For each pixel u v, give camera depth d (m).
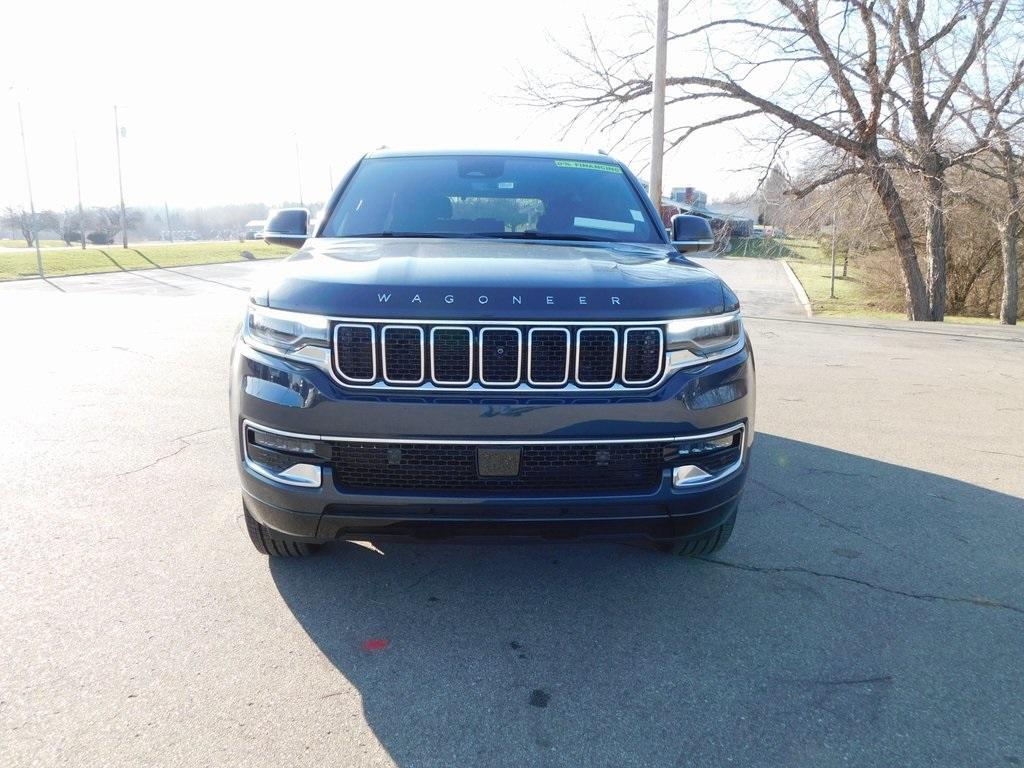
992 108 14.59
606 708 2.31
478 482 2.48
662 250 3.43
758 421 5.82
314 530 2.58
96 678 2.40
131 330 10.61
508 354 2.45
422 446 2.46
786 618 2.86
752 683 2.45
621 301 2.51
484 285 2.50
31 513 3.74
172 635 2.66
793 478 4.47
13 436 5.08
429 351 2.43
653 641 2.69
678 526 2.62
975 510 4.01
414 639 2.68
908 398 6.67
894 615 2.89
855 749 2.14
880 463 4.79
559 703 2.33
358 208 3.72
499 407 2.43
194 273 28.36
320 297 2.49
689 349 2.57
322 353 2.46
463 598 2.98
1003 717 2.29
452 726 2.22
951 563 3.37
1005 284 18.88
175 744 2.11
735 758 2.10
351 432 2.45
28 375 7.20
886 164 14.93
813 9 14.10
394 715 2.26
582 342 2.46
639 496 2.52
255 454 2.61
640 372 2.51
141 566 3.18
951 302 24.20
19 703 2.27
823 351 9.31
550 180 3.94
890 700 2.37
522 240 3.43
